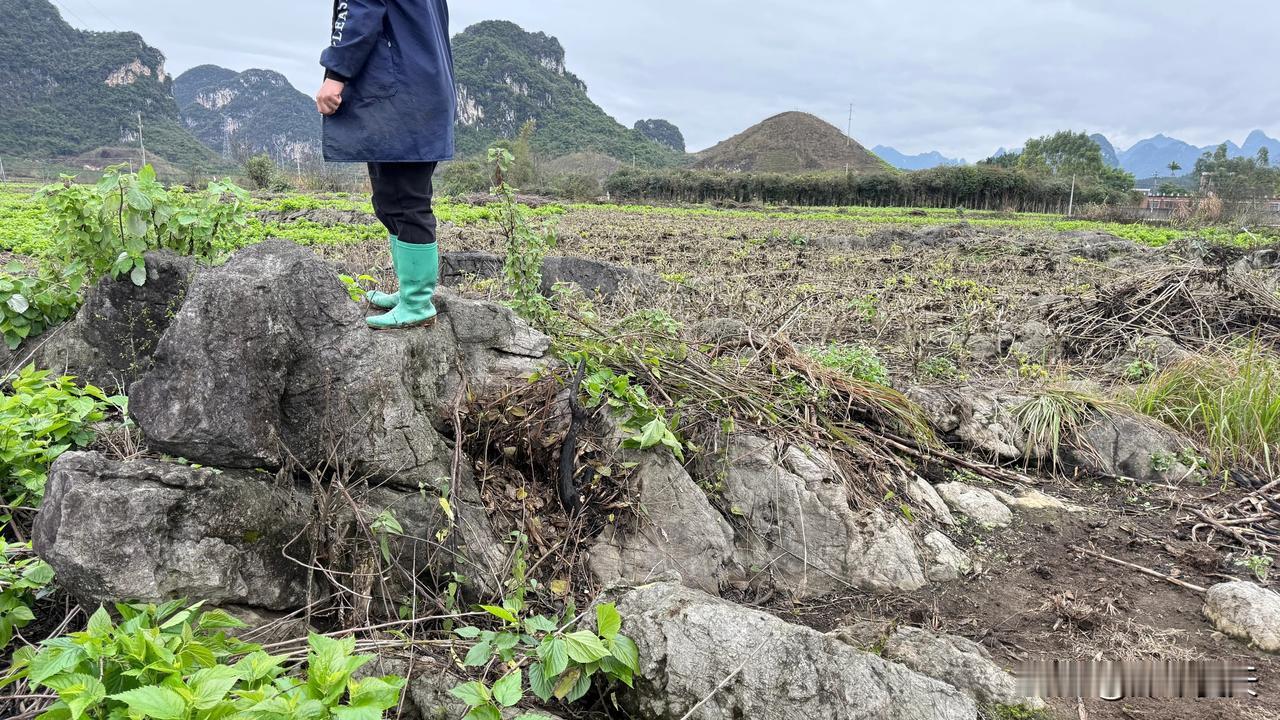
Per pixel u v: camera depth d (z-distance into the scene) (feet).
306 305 9.76
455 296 12.78
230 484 8.68
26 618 8.43
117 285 12.24
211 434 8.86
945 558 12.59
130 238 12.37
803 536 12.37
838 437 14.29
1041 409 16.92
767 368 15.85
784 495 12.57
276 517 9.04
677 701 8.20
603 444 12.05
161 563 8.06
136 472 8.24
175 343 9.03
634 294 28.22
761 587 12.04
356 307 10.34
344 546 9.53
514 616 8.71
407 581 9.98
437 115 10.41
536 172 215.72
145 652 6.81
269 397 9.32
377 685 6.63
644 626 8.65
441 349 11.65
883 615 11.41
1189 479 16.02
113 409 11.91
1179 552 13.24
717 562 11.68
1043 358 23.99
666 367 14.19
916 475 14.61
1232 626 10.81
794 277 40.45
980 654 9.70
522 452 12.00
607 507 11.70
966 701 8.49
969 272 45.73
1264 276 32.78
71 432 10.71
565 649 7.97
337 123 10.15
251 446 9.07
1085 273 42.09
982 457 16.48
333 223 65.62
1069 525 14.17
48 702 7.59
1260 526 14.10
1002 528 13.89
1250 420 17.08
